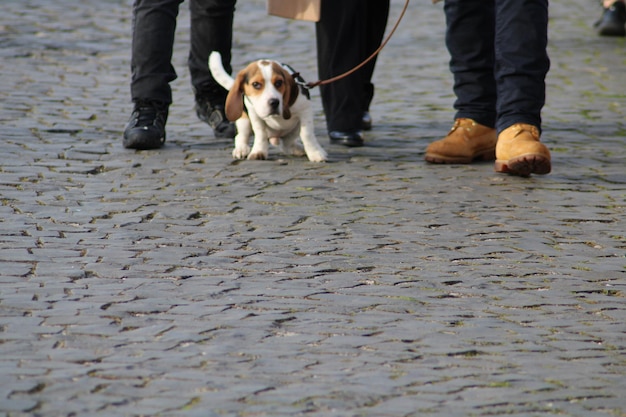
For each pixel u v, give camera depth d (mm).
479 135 12078
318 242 8922
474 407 5855
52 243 8648
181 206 9891
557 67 18375
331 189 10672
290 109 11695
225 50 13016
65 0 23172
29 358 6371
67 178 10727
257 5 24375
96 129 13062
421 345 6777
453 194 10609
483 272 8289
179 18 22422
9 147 11820
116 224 9258
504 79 11383
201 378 6160
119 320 7055
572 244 9070
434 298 7688
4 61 16984
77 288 7633
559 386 6176
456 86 12258
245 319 7137
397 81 17078
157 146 12281
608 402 5965
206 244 8789
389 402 5895
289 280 7969
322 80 12641
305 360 6477
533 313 7445
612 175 11484
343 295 7684
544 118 14469
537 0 11281
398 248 8828
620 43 20938
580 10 25203
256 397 5918
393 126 13984
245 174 11211
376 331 6996
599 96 16062
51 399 5812
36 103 14273
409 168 11703
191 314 7203
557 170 11695
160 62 12336
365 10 12555
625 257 8758
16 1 22547
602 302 7707
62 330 6844
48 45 18469
